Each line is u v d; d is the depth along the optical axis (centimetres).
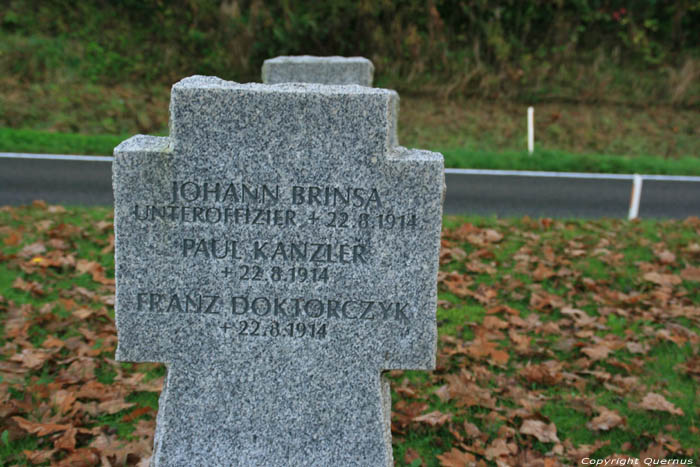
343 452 291
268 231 272
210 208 270
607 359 451
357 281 276
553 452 352
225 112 262
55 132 1216
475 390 403
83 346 445
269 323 281
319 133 263
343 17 1631
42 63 1491
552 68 1705
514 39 1705
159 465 292
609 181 1085
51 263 581
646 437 368
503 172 1126
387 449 291
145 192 269
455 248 666
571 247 689
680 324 508
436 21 1683
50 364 420
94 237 665
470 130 1481
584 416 390
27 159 1029
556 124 1527
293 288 277
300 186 267
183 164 266
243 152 265
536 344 477
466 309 535
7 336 450
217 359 285
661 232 764
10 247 621
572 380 427
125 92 1477
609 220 830
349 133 262
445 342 477
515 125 1513
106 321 491
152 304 279
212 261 275
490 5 1733
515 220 811
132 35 1662
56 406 368
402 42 1659
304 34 1593
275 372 286
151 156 265
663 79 1670
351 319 280
